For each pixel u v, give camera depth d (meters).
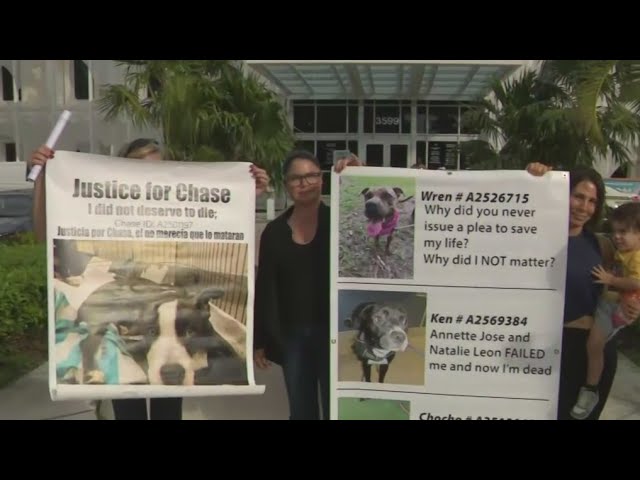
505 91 11.88
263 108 11.49
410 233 3.81
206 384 3.82
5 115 22.81
